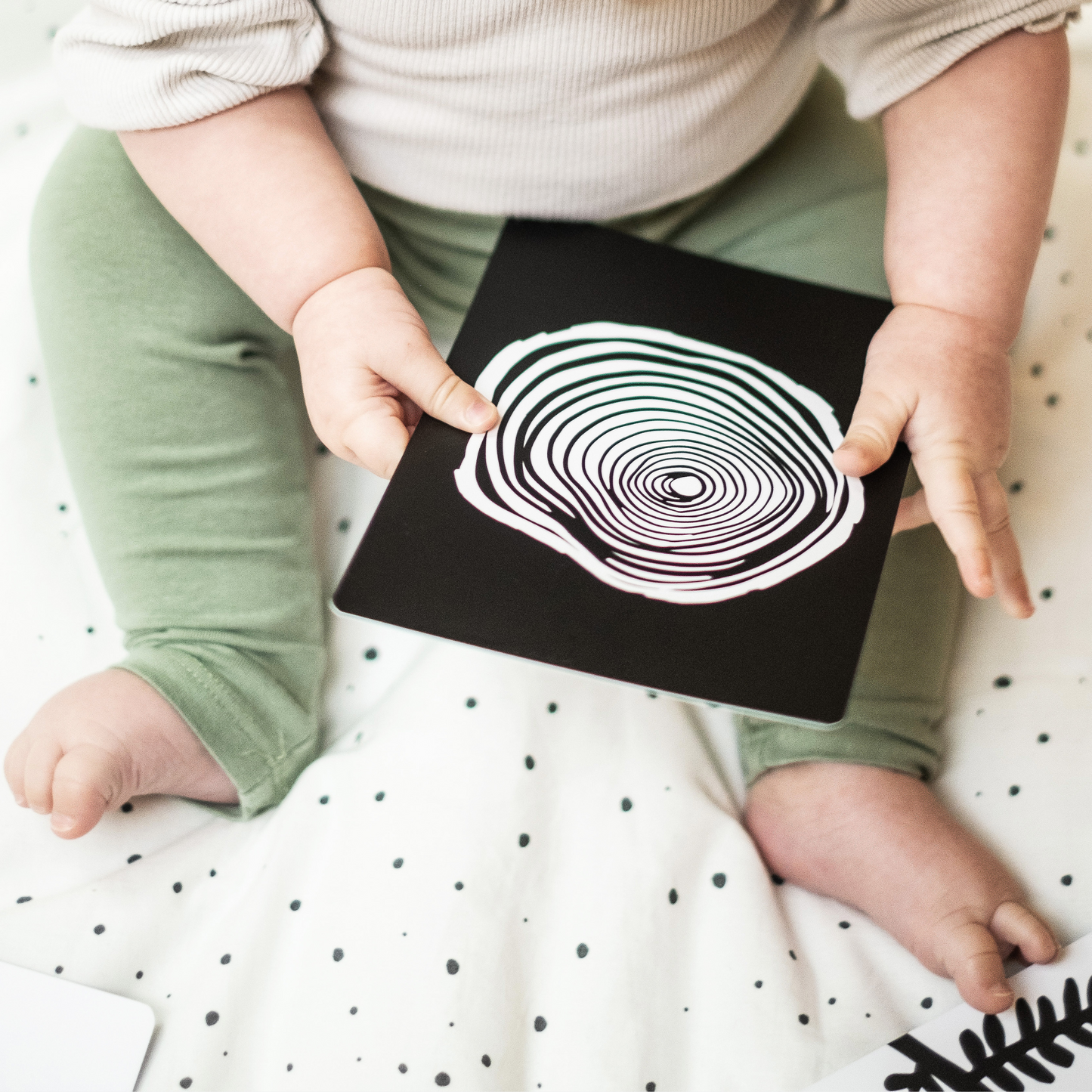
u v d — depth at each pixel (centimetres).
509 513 59
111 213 77
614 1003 62
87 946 65
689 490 61
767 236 83
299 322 66
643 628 55
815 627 56
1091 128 98
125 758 67
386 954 63
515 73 67
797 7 74
